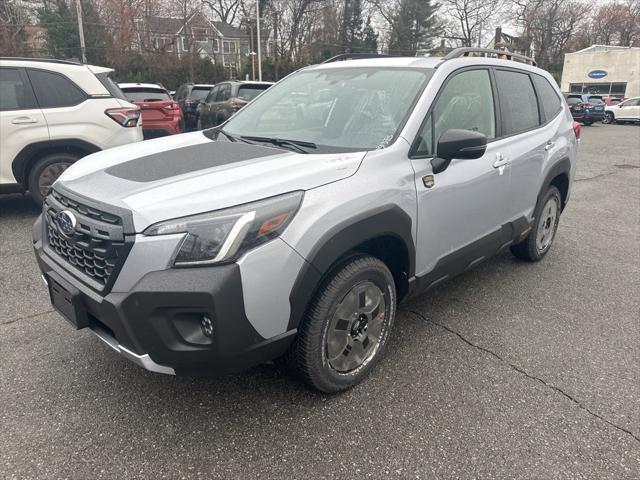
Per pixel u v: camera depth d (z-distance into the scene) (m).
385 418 2.54
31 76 5.59
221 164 2.53
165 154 2.79
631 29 59.34
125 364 2.94
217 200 2.13
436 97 3.05
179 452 2.29
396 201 2.66
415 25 54.38
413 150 2.84
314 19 43.75
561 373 2.97
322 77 3.57
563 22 53.53
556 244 5.48
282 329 2.26
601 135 21.50
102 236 2.13
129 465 2.21
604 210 7.23
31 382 2.76
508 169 3.61
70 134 5.71
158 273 2.04
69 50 34.00
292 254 2.20
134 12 34.94
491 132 3.59
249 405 2.62
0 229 5.50
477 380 2.88
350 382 2.73
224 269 2.04
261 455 2.28
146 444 2.33
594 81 41.78
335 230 2.34
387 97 3.09
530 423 2.53
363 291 2.66
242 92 11.18
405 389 2.78
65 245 2.43
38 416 2.50
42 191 5.80
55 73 5.71
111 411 2.55
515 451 2.34
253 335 2.16
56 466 2.19
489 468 2.24
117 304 2.06
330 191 2.39
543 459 2.30
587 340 3.37
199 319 2.09
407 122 2.88
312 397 2.69
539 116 4.27
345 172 2.51
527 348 3.24
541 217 4.48
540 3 51.56
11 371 2.86
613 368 3.04
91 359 2.99
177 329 2.06
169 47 37.50
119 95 6.22
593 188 8.95
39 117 5.58
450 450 2.34
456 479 2.18
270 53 42.94
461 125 3.26
